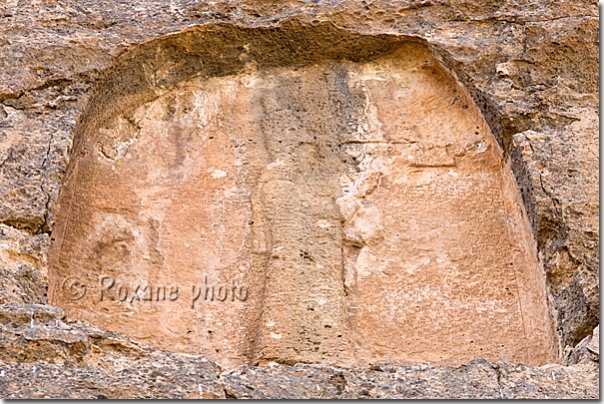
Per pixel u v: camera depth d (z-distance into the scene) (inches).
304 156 303.9
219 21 307.1
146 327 275.1
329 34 311.3
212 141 305.7
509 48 302.7
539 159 283.1
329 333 271.6
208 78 314.7
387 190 298.5
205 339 273.9
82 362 239.5
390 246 289.7
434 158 303.1
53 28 304.2
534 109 291.9
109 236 288.2
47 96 290.4
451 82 310.7
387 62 315.6
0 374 232.5
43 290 259.9
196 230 291.4
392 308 279.7
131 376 236.8
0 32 301.6
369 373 245.0
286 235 289.1
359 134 307.4
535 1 309.7
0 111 287.6
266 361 264.8
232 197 296.5
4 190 272.1
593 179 279.0
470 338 275.3
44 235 268.1
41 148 280.1
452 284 283.9
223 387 236.5
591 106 293.0
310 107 311.9
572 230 271.7
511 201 293.9
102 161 298.8
